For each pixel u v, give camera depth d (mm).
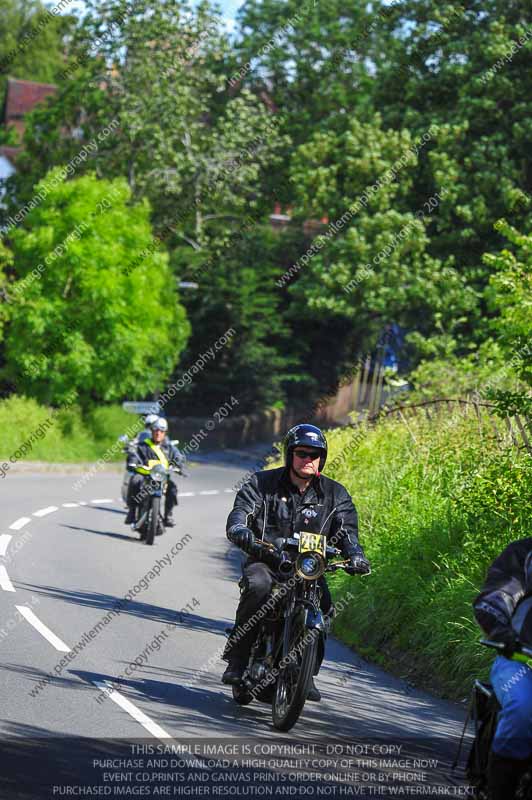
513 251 63969
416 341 60781
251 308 94625
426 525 23094
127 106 86750
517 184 67750
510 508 19938
